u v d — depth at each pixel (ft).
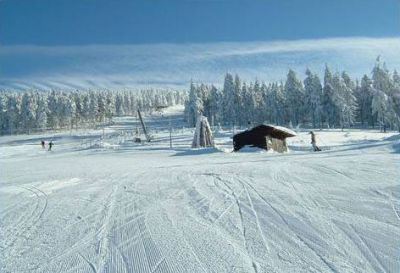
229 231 27.45
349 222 27.30
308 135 216.13
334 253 22.02
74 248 26.32
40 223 33.81
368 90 315.99
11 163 117.08
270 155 89.20
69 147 222.89
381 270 19.49
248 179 49.37
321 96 281.95
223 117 342.03
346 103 273.95
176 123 457.27
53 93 457.68
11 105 407.85
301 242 24.14
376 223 26.73
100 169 79.15
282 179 47.29
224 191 42.37
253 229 27.48
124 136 295.48
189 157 100.37
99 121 495.82
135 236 27.94
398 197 33.24
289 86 311.88
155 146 181.37
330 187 39.65
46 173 78.07
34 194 50.21
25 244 27.99
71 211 37.83
